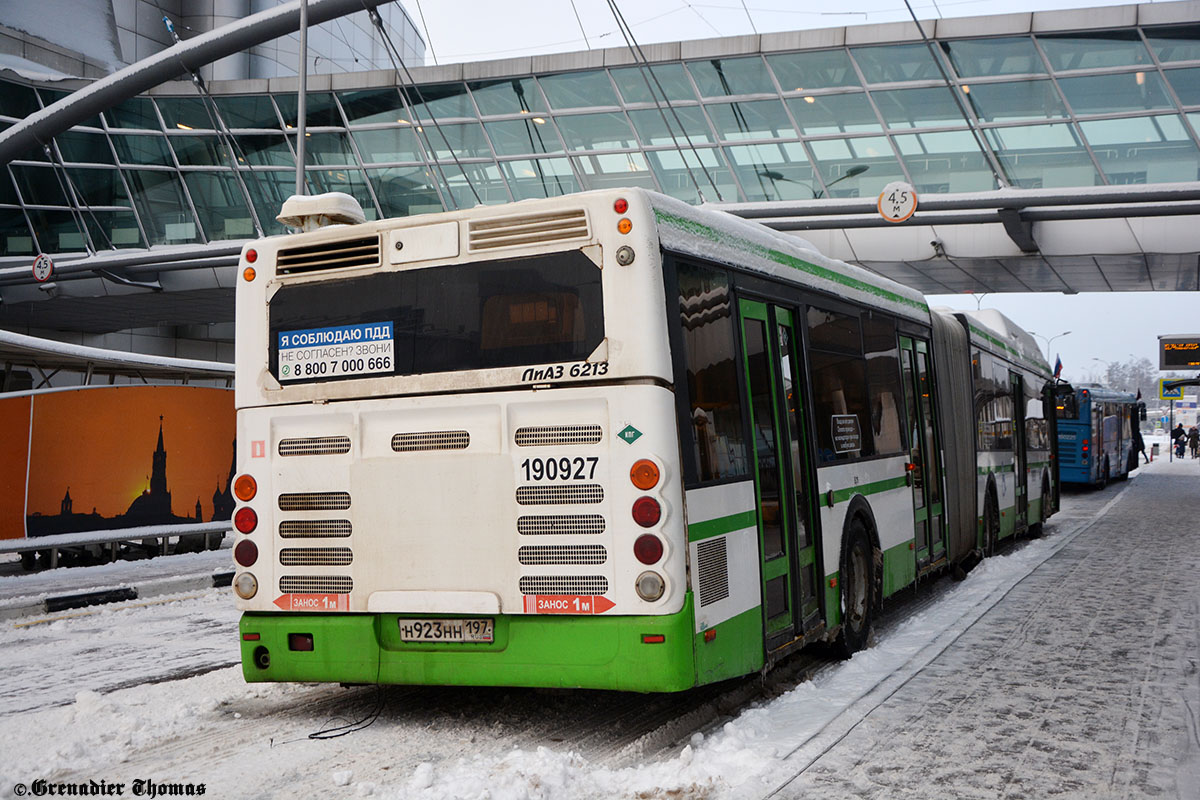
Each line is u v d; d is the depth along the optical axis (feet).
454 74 114.93
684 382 17.63
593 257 17.46
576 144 114.42
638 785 15.20
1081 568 41.52
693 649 16.96
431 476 18.22
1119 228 100.89
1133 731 18.38
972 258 107.24
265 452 19.58
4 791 15.57
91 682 23.89
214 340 175.22
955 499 36.94
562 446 17.37
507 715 19.89
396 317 18.80
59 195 132.16
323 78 121.08
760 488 20.31
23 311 144.97
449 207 122.52
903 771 16.05
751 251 21.54
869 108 104.06
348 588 18.78
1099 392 108.88
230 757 17.21
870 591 26.71
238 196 132.16
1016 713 19.62
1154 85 95.20
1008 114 100.48
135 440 48.60
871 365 28.60
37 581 43.52
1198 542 51.52
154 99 128.16
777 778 15.58
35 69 142.31
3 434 44.47
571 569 17.21
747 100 106.93
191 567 47.75
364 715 20.03
